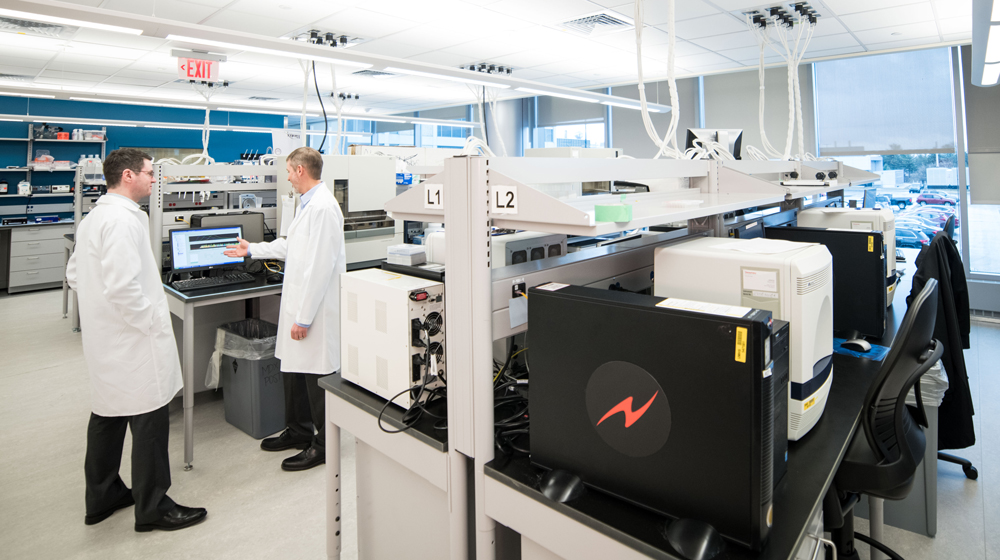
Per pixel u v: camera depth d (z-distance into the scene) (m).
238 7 4.08
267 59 5.72
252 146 9.59
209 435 2.70
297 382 2.48
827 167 3.26
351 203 3.22
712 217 1.74
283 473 2.34
